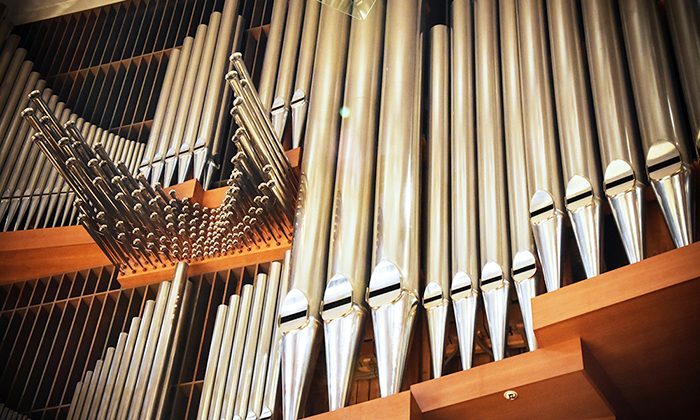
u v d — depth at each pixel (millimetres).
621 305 4566
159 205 6879
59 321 7559
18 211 8227
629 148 5578
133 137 8734
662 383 4867
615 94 5898
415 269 5688
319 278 5902
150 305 6820
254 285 6594
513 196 5805
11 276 7793
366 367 6055
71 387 7227
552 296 4793
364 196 6215
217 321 6473
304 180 6488
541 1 6922
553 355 4758
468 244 5715
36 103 6570
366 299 5637
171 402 6520
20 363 7316
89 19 9789
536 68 6441
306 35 8039
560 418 4895
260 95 7816
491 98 6523
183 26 9453
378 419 4871
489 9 7184
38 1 9820
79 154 6754
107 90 9227
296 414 5406
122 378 6516
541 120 6078
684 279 4449
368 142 6551
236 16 8898
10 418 6758
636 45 6074
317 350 5656
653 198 5531
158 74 9039
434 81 6898
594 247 5270
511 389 4770
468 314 5391
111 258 7246
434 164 6309
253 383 5977
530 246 5492
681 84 5777
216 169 7820
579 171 5613
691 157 5434
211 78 8336
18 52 9281
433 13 7957
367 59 7121
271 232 6832
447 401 4895
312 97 7172
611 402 4805
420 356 5836
